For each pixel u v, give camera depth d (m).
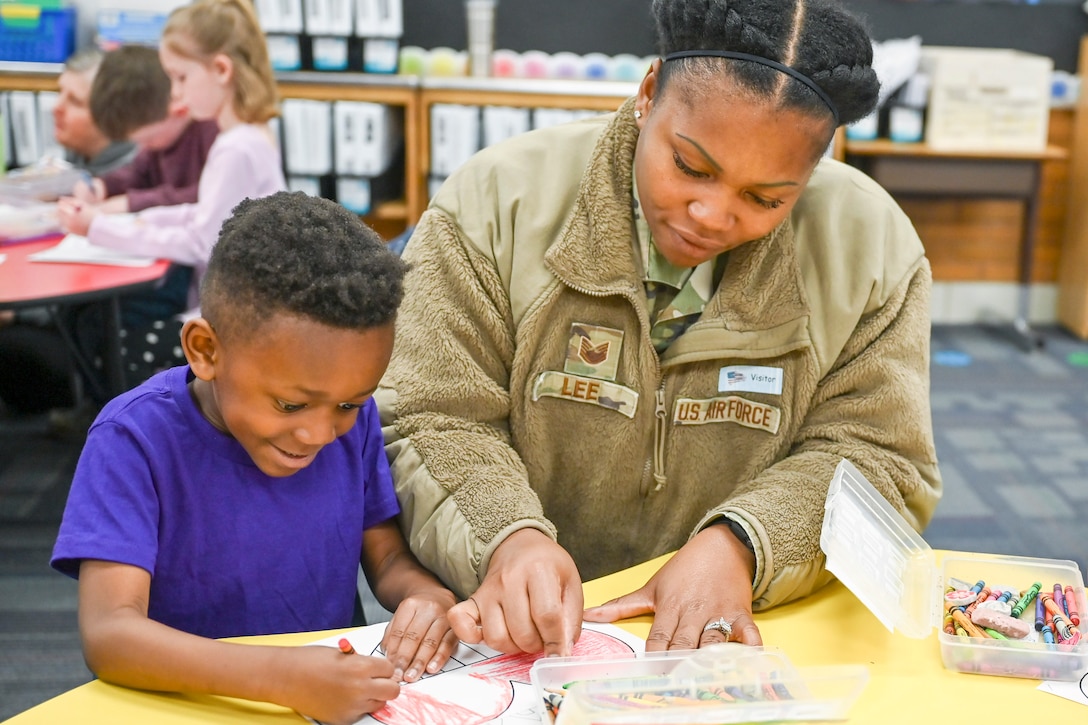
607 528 1.15
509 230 1.07
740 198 0.90
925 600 0.93
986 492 2.81
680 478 1.12
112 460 0.88
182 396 0.92
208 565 0.93
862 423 1.07
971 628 0.87
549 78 3.84
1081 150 4.12
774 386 1.07
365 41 3.69
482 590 0.88
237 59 2.46
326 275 0.79
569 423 1.10
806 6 0.87
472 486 0.98
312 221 0.82
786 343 1.06
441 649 0.86
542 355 1.07
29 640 2.01
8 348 2.73
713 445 1.10
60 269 2.17
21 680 1.88
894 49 3.79
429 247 1.07
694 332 1.06
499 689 0.81
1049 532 2.59
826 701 0.76
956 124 3.77
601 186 1.02
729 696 0.76
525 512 0.95
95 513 0.86
